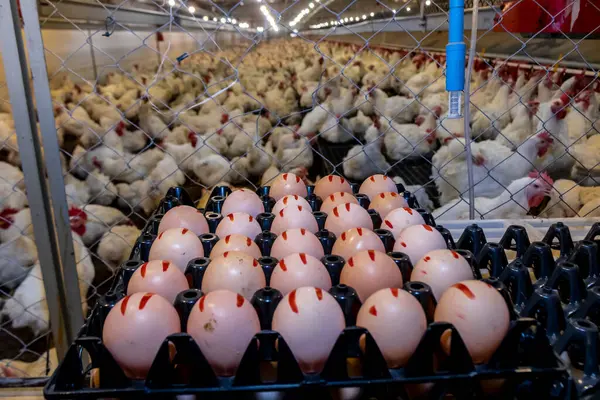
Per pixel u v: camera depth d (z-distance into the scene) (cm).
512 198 175
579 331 76
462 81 111
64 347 131
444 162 219
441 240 102
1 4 102
